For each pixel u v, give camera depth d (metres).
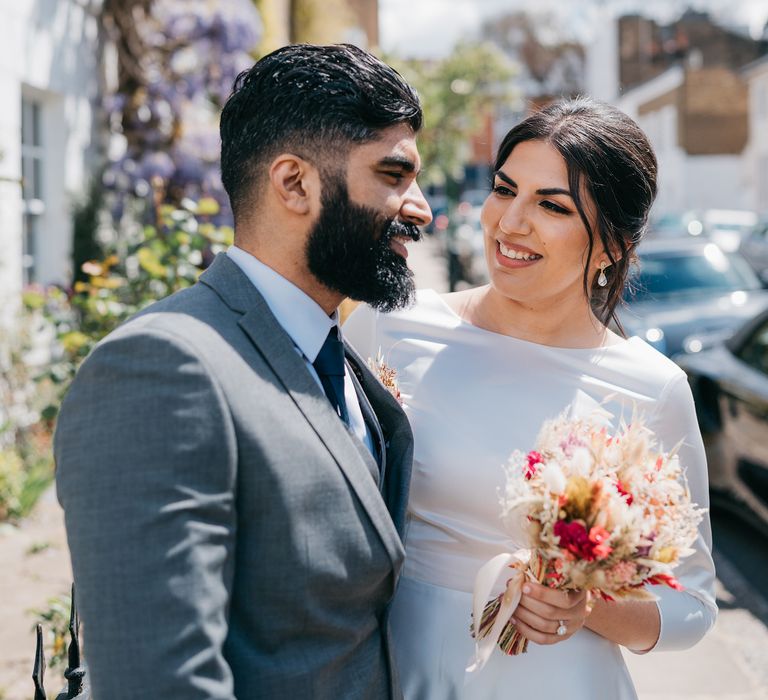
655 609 1.86
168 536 1.19
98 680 1.18
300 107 1.42
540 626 1.62
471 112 36.06
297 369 1.43
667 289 8.07
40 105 7.36
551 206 1.91
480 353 2.06
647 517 1.48
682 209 39.09
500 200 1.99
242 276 1.48
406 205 1.49
